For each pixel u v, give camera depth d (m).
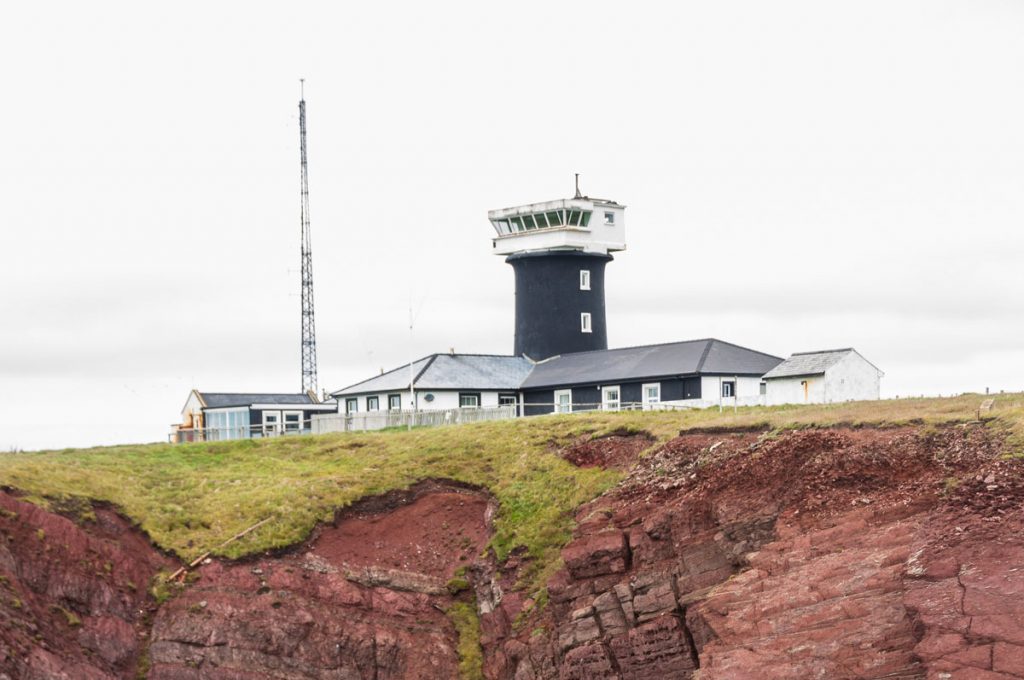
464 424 73.88
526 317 99.19
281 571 57.19
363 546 60.72
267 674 53.50
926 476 46.16
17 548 53.12
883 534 44.00
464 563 59.28
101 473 63.94
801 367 74.50
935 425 49.34
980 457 45.59
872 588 41.62
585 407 87.38
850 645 40.56
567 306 98.06
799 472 49.12
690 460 55.47
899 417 51.62
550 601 53.12
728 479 51.09
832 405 61.03
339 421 87.06
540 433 66.88
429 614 57.44
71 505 58.09
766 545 47.00
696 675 43.38
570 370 90.94
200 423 101.38
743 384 82.06
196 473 66.88
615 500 55.88
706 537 49.81
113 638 52.84
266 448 73.25
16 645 48.31
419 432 73.31
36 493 57.62
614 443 62.50
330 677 54.12
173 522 60.03
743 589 45.38
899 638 39.66
